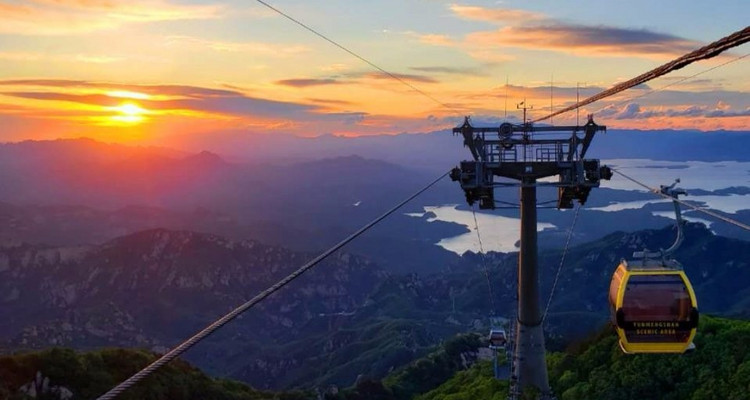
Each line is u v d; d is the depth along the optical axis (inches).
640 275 853.8
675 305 841.5
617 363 1897.1
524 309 1437.0
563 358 2177.7
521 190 1379.2
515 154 1294.3
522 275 1422.2
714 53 502.6
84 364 2844.5
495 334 2235.5
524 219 1390.3
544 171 1285.7
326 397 4505.4
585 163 1264.8
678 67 615.5
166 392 2997.0
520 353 1445.6
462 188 1295.5
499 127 1290.6
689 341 846.5
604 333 2246.6
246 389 3703.3
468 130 1302.9
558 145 1288.1
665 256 877.8
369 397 4872.0
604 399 1781.5
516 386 1444.4
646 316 847.1
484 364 3080.7
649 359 1841.8
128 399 2728.8
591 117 1254.9
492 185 1284.4
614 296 879.7
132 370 2979.8
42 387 2596.0
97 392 2709.2
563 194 1353.3
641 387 1760.6
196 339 506.9
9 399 2464.3
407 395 5211.6
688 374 1736.0
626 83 865.5
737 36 447.8
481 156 1307.8
